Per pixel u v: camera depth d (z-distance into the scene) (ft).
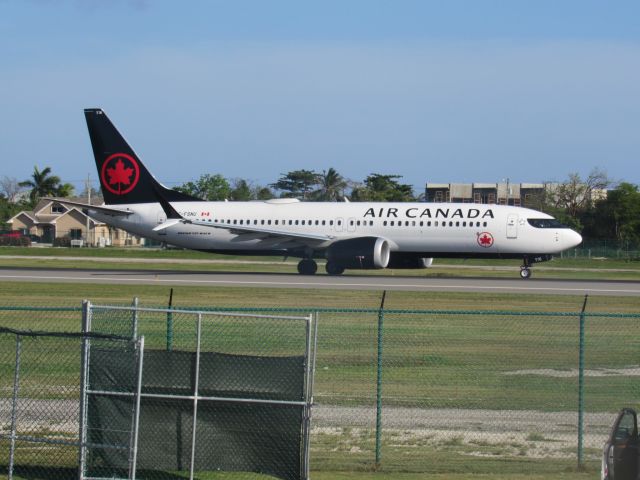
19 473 90.94
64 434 102.73
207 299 235.61
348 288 269.03
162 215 350.02
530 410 114.73
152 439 88.53
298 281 296.30
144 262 436.35
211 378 88.38
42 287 268.21
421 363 142.20
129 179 355.15
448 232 323.16
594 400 119.34
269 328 176.04
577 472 92.27
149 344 154.92
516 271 390.63
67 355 142.00
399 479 89.40
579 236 318.24
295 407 87.40
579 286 287.28
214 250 348.59
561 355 149.69
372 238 318.86
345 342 161.17
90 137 355.97
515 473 91.71
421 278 319.06
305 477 86.94
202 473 92.02
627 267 449.89
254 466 88.07
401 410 114.21
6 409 111.75
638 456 73.82
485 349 154.20
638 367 139.95
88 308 89.76
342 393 121.70
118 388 88.74
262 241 338.54
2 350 145.38
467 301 235.61
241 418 88.28
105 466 88.89
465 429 106.73
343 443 101.24
